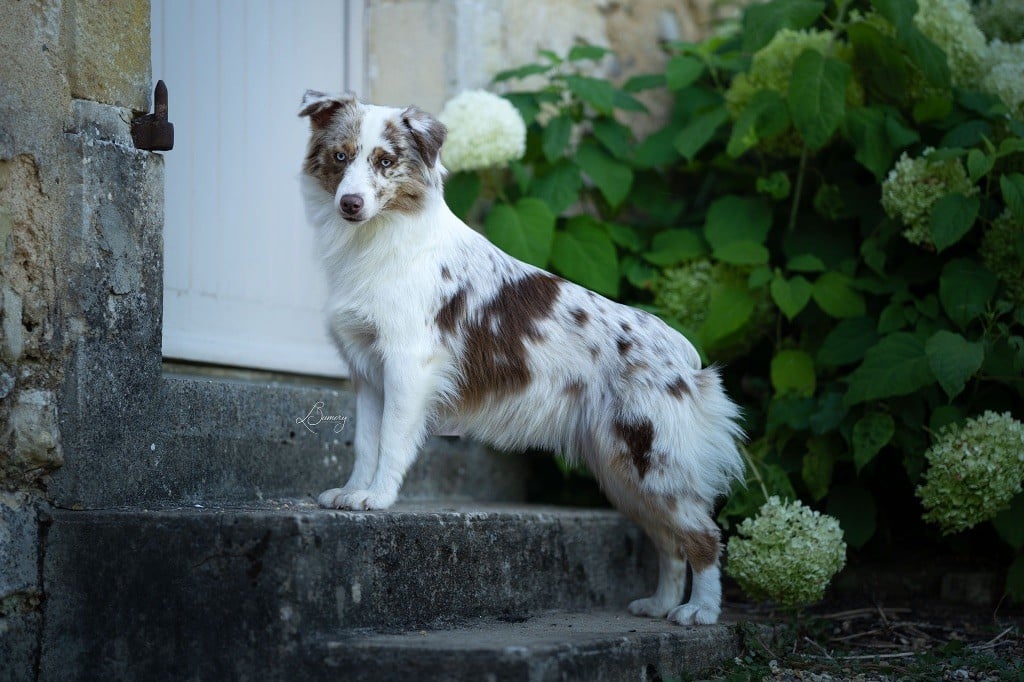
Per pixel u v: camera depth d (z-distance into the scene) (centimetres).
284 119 509
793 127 562
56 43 354
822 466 492
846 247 560
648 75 621
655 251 569
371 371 389
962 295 478
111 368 367
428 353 374
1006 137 517
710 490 409
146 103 386
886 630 461
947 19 544
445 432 401
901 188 496
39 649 350
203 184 462
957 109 547
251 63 489
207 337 460
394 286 372
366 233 375
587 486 578
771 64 557
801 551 421
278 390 446
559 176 566
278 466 442
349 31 553
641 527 481
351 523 334
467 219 552
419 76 561
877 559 536
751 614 472
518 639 330
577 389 400
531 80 605
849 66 530
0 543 340
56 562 350
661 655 360
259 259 491
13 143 344
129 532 339
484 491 560
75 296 356
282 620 317
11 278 347
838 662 407
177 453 392
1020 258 478
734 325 522
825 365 523
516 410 398
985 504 441
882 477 532
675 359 404
